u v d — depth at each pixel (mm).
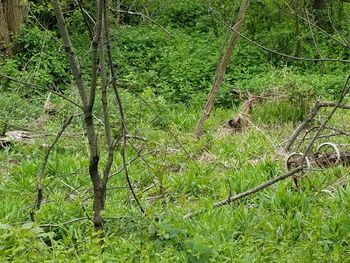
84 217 6355
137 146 9008
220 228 6051
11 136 9891
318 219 6191
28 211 6777
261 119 10898
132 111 10125
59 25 5266
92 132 5438
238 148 9203
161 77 14234
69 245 5688
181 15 17891
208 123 11039
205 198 7109
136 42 15586
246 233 6078
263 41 15820
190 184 7715
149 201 7152
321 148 8391
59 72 13891
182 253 5105
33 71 12969
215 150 9172
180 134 10016
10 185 7871
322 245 5562
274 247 5457
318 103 8445
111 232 5617
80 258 4957
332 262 5289
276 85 12406
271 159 8492
